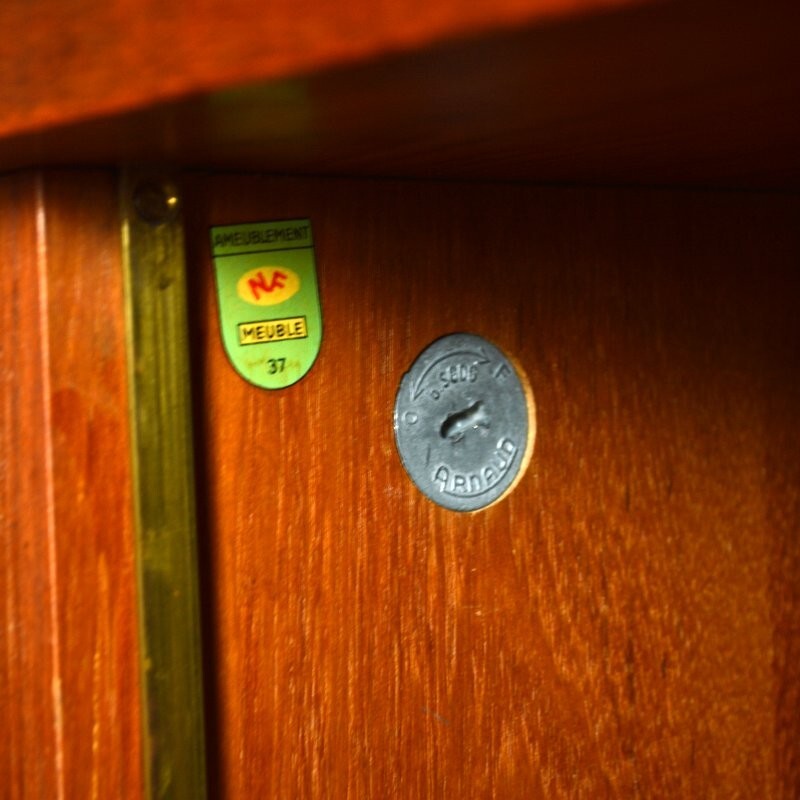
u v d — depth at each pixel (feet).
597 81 0.63
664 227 1.07
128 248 0.82
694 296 1.08
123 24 0.63
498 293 0.99
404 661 0.95
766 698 1.11
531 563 1.00
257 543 0.89
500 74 0.60
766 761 1.11
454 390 0.97
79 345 0.81
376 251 0.94
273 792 0.90
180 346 0.84
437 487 0.96
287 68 0.57
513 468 0.99
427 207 0.96
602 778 1.03
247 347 0.89
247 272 0.89
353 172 0.90
